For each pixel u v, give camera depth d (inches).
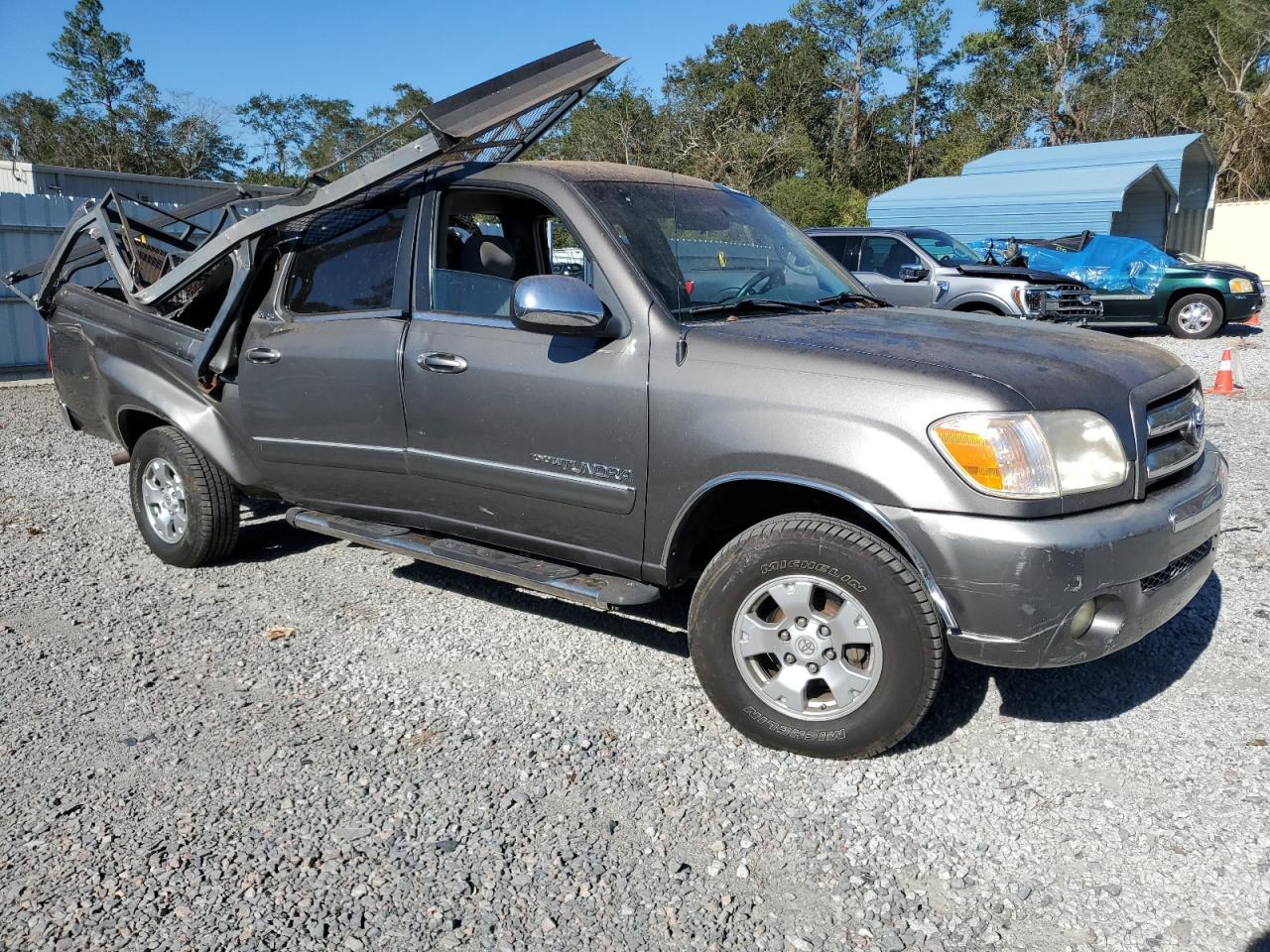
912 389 126.0
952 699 152.6
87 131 2603.3
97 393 229.8
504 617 189.5
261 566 220.4
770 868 114.5
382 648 176.2
